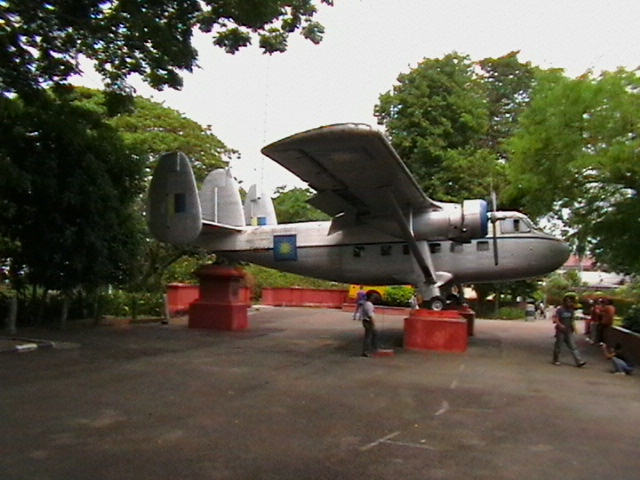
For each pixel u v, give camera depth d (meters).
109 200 16.36
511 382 9.84
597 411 7.71
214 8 11.39
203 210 22.77
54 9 11.05
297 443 5.89
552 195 14.44
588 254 15.54
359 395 8.40
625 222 13.66
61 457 5.29
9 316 14.89
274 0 11.07
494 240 16.36
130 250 17.67
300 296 32.84
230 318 17.56
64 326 16.61
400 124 31.27
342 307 30.20
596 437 6.37
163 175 16.67
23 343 12.57
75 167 15.85
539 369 11.49
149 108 30.80
